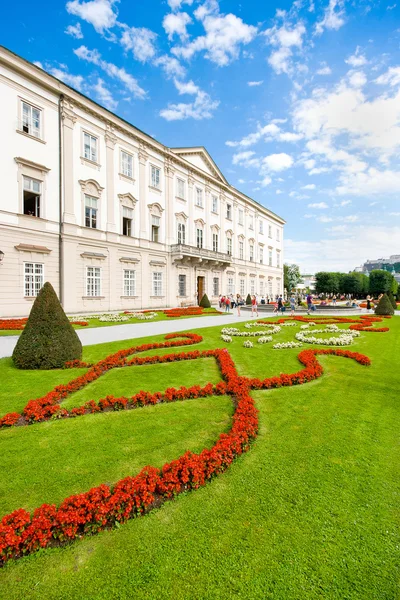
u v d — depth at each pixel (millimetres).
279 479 3410
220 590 2209
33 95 19438
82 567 2404
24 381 6664
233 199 41562
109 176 24047
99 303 23469
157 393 5746
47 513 2760
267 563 2412
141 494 3014
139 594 2186
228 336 12297
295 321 19344
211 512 2941
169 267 30109
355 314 26047
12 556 2500
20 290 18828
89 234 22641
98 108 22812
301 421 4836
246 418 4641
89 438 4305
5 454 3898
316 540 2623
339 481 3375
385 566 2391
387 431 4520
